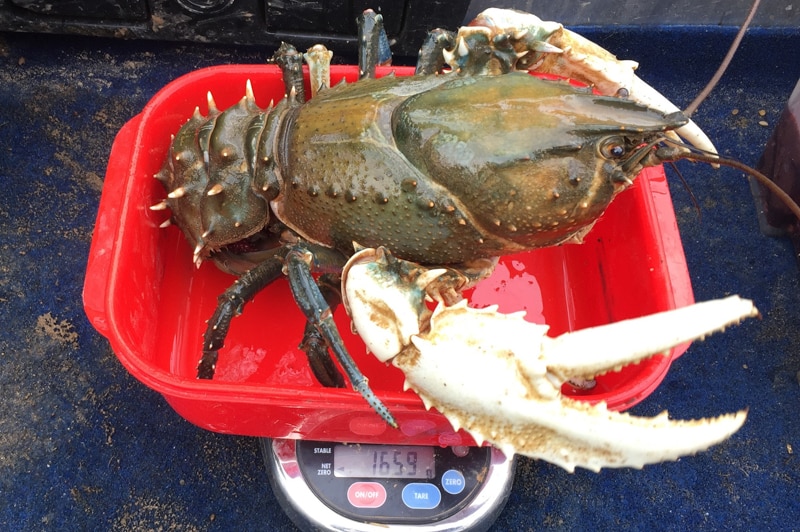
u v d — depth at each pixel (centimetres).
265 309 38
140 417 40
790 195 45
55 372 40
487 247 29
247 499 38
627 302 34
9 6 45
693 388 43
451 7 45
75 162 47
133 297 31
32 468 38
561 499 39
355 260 28
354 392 27
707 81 55
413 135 28
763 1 50
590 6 50
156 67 51
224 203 32
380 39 36
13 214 45
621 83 34
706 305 23
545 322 39
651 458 24
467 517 34
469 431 25
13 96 49
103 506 37
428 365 25
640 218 33
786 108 46
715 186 50
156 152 34
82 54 51
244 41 49
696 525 39
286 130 31
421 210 28
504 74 29
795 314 45
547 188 27
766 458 41
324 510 34
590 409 24
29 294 43
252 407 28
